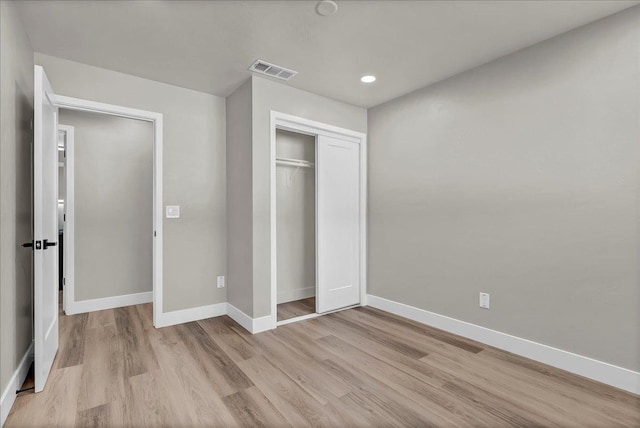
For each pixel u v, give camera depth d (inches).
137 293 154.9
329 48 98.7
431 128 124.6
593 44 84.7
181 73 115.6
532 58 96.1
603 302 83.4
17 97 79.8
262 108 119.8
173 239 125.4
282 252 160.2
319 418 69.1
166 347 104.3
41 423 67.1
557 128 91.1
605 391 79.1
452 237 117.1
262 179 120.2
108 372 87.9
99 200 146.3
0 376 65.6
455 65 109.0
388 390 79.8
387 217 142.8
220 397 76.6
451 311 117.6
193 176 130.1
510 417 69.4
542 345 94.0
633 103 78.7
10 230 73.2
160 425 66.9
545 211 93.4
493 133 105.2
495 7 78.7
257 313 118.3
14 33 76.5
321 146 139.0
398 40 94.0
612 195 81.8
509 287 101.3
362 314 139.3
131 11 80.4
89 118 144.5
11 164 74.4
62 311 142.9
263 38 93.0
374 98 139.6
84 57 103.7
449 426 66.6
